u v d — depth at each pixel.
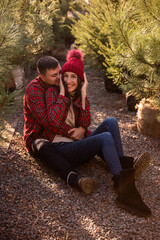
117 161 2.07
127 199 1.98
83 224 1.87
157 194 2.19
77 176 2.14
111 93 4.76
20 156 2.62
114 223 1.88
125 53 2.34
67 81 2.26
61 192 2.17
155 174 2.46
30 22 3.56
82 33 4.24
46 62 2.30
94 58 4.46
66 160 2.27
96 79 5.56
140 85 2.67
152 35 2.21
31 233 1.76
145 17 2.33
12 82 3.48
